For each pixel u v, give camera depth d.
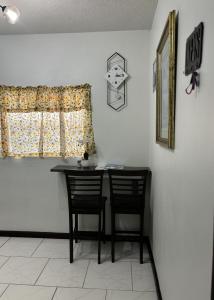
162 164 2.02
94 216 3.18
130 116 3.08
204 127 0.99
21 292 2.15
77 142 3.11
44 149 3.14
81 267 2.54
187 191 1.24
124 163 3.13
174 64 1.51
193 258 1.13
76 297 2.09
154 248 2.52
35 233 3.23
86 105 3.06
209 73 0.94
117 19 2.67
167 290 1.78
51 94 3.08
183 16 1.34
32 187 3.22
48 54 3.07
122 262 2.65
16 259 2.69
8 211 3.25
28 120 3.13
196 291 1.08
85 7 2.39
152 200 2.72
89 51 3.03
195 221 1.11
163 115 1.91
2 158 3.21
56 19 2.66
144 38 2.98
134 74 3.03
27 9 2.42
